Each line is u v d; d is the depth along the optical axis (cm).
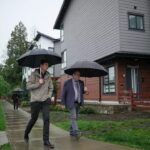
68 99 847
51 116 1612
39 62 793
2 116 1641
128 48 1938
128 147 672
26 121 1405
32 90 712
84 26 2514
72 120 848
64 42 3058
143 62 2009
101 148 661
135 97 1842
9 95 5588
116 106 1648
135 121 1160
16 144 723
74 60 2738
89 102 2180
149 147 682
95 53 2283
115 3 1988
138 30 1988
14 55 6900
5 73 6781
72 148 666
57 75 4044
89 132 936
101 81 2155
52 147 671
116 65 1923
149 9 2059
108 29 2077
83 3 2545
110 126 1038
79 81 872
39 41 4531
